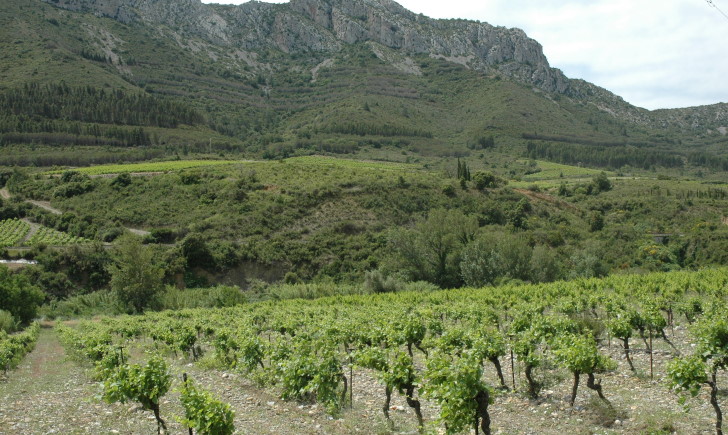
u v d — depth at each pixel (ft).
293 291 166.09
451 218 197.36
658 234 247.29
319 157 432.66
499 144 595.88
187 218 215.31
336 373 45.57
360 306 124.77
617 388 47.09
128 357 72.49
